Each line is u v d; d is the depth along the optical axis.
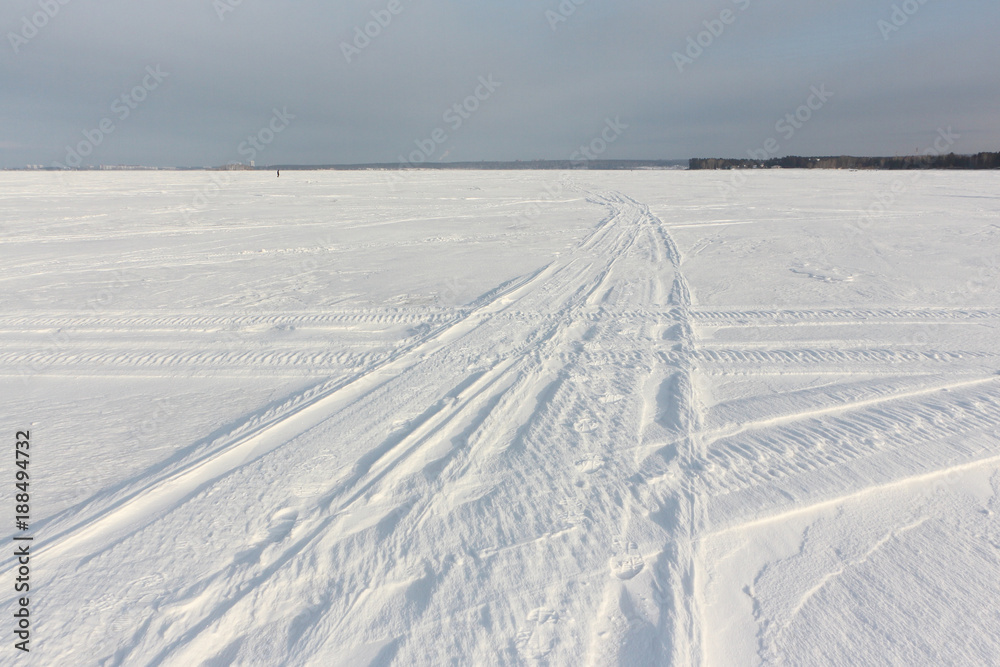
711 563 2.71
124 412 4.63
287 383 5.22
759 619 2.39
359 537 2.94
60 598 2.57
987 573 2.63
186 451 3.94
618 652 2.23
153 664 2.21
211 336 6.67
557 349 5.99
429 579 2.63
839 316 7.05
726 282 9.05
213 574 2.70
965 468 3.49
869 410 4.37
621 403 4.58
